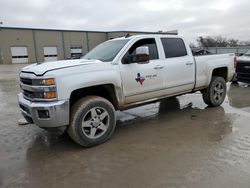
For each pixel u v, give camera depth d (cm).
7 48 4272
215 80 650
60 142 465
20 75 454
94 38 5119
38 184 326
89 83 420
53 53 4734
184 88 584
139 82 492
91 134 432
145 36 522
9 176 349
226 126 508
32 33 4472
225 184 301
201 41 5516
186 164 356
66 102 396
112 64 457
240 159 362
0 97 961
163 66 530
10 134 517
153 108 685
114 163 372
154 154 394
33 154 418
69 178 337
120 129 523
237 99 765
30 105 403
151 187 305
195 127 512
